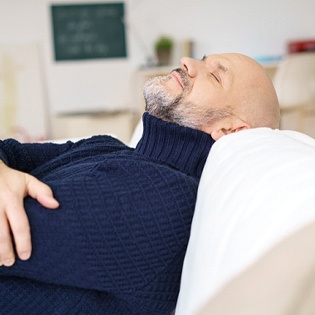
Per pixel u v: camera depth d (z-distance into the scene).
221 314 0.74
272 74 4.66
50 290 1.00
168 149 1.23
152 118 1.26
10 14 4.71
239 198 0.83
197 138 1.23
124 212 0.97
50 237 0.93
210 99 1.30
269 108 1.37
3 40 4.74
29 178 0.96
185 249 1.02
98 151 1.33
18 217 0.89
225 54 1.40
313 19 4.99
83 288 1.02
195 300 0.77
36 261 0.93
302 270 0.69
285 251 0.69
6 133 4.77
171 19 4.90
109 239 0.96
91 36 4.86
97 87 4.95
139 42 4.92
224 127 1.31
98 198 0.96
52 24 4.79
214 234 0.82
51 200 0.93
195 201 1.03
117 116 4.58
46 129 4.84
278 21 4.97
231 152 0.99
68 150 1.46
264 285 0.71
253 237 0.73
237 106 1.33
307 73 3.97
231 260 0.74
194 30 4.92
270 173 0.82
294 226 0.70
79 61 4.88
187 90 1.31
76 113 4.77
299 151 0.88
